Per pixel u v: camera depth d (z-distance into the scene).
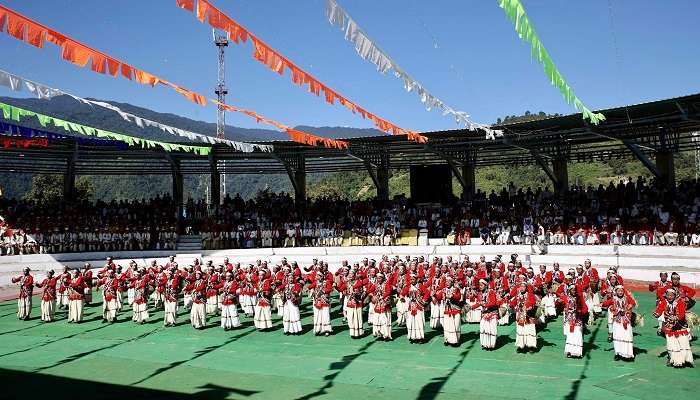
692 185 30.78
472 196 37.50
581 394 10.77
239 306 22.72
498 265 19.70
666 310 12.63
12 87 9.16
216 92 38.72
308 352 15.12
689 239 26.64
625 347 13.04
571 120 27.64
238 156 38.62
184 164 40.84
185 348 15.98
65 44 7.25
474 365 13.20
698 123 28.23
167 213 37.94
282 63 7.32
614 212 31.00
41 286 21.67
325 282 17.58
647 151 34.12
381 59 6.82
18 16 6.71
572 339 13.52
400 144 34.72
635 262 26.19
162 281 20.62
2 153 35.34
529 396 10.79
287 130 12.58
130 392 11.82
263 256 34.66
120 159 39.38
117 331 18.67
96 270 32.38
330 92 8.50
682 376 11.70
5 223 33.66
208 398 11.30
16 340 17.53
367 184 89.25
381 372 12.88
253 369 13.51
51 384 12.50
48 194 59.97
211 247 36.06
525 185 73.50
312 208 38.62
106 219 36.25
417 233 34.62
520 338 14.20
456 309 15.17
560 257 28.62
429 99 8.41
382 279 16.91
